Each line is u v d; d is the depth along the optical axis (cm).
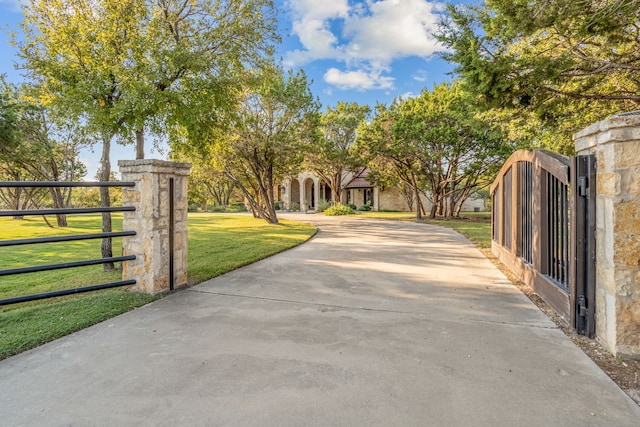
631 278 262
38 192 2600
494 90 559
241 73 802
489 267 621
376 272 579
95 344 292
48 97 642
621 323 264
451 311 376
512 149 1625
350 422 188
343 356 267
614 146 266
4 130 1367
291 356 268
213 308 388
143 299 416
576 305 311
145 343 294
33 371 246
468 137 1727
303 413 196
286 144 1530
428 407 201
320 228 1498
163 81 651
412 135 1748
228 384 227
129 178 449
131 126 650
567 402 206
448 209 2425
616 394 215
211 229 1431
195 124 712
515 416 193
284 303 406
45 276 611
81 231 1489
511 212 596
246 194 1906
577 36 535
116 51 622
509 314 365
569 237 349
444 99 1794
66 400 210
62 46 592
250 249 833
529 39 619
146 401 209
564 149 849
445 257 732
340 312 372
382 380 231
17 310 377
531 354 270
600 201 287
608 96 597
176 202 478
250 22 753
